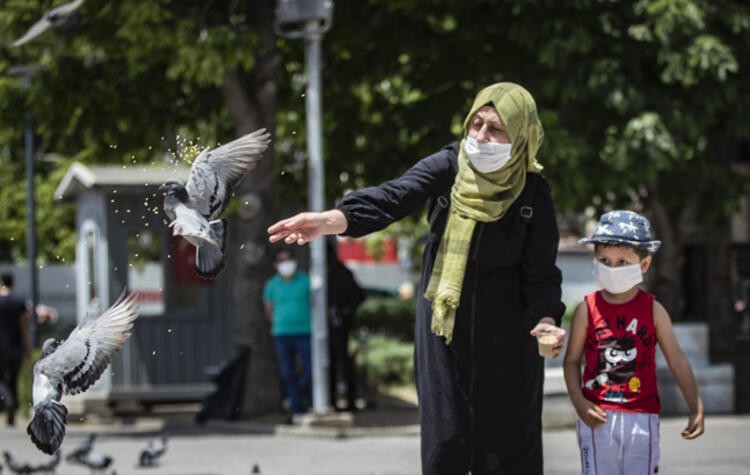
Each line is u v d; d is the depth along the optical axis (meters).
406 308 62.69
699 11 36.09
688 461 27.86
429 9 38.59
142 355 42.94
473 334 13.16
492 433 13.23
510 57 39.44
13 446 35.12
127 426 39.66
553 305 13.02
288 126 44.38
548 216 13.15
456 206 12.97
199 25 36.00
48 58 38.97
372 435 35.16
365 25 39.38
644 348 14.85
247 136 10.51
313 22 35.09
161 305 43.28
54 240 68.94
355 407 40.53
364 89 44.50
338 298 39.97
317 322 36.09
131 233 42.41
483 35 38.44
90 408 41.50
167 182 10.04
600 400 14.88
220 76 34.50
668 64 37.31
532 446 13.49
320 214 12.36
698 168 39.88
